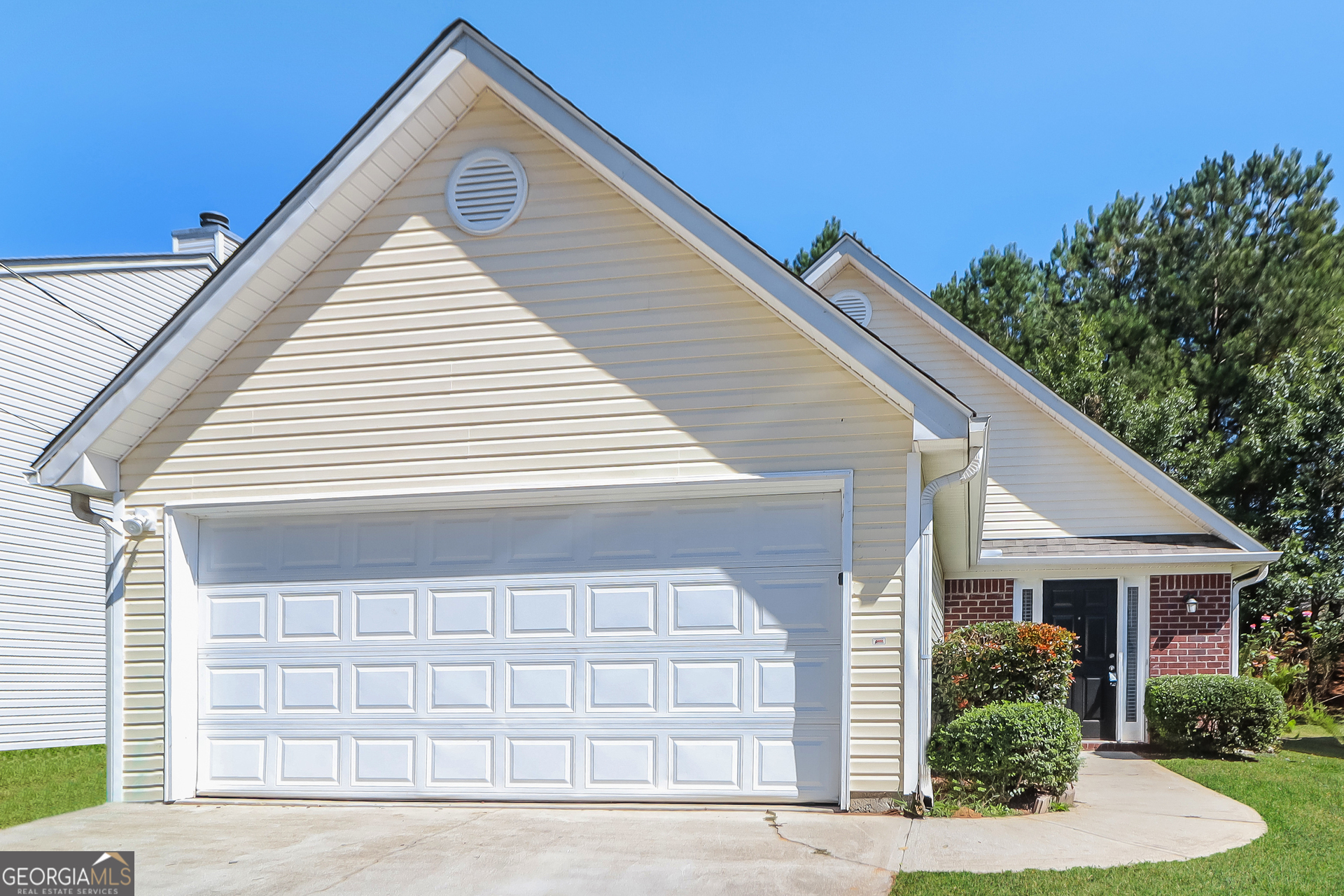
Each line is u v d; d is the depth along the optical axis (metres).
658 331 8.45
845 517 7.99
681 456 8.30
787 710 8.13
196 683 9.18
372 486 8.81
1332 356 22.75
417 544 8.98
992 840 6.95
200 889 6.09
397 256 8.98
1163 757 12.63
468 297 8.82
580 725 8.48
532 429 8.58
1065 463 15.55
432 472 8.72
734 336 8.32
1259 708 12.23
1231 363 26.02
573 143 8.31
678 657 8.37
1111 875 6.07
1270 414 23.28
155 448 9.22
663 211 8.12
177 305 18.25
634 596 8.52
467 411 8.72
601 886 5.96
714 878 6.09
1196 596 14.41
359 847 7.02
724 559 8.38
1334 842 7.10
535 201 8.77
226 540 9.34
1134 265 29.98
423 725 8.75
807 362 8.19
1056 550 14.76
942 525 10.96
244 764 9.02
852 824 7.38
